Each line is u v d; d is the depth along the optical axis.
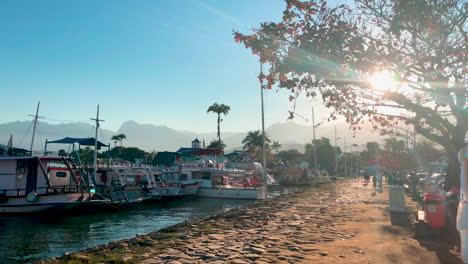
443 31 7.07
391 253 7.69
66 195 26.86
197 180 43.47
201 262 7.41
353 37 7.34
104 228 21.59
